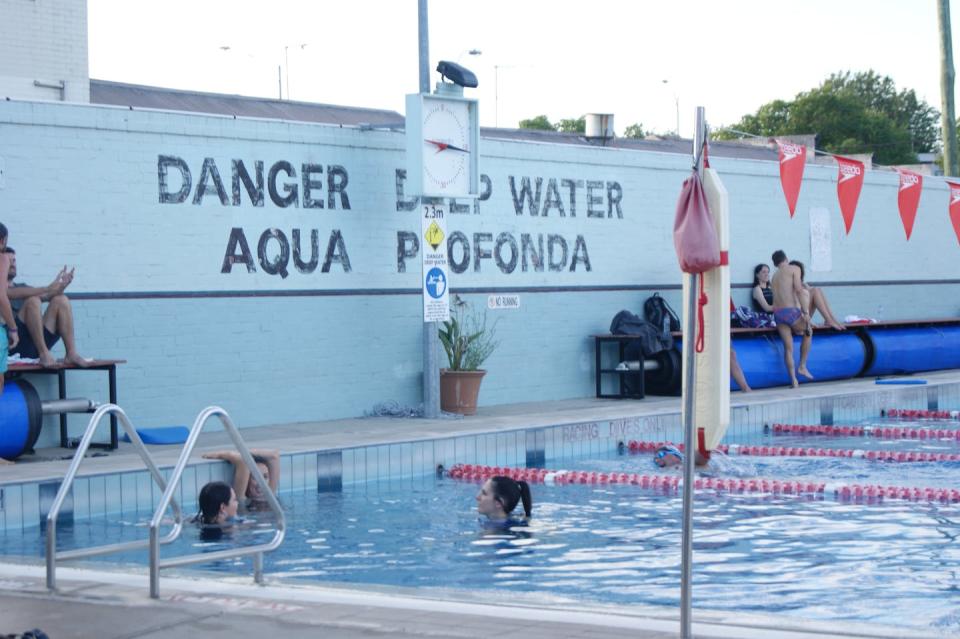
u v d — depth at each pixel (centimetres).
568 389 1784
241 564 785
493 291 1683
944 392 1938
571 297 1791
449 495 1099
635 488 1140
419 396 1597
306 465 1141
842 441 1498
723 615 568
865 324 2119
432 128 1447
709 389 588
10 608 593
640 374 1753
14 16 1828
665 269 1939
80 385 1277
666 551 822
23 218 1237
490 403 1677
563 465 1309
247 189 1416
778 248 2139
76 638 533
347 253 1515
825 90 9888
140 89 2444
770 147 3719
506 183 1703
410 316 1586
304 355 1470
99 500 992
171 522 955
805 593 682
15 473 991
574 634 515
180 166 1355
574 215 1800
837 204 2272
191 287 1365
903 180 2080
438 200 1473
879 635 516
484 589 706
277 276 1443
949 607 645
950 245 2580
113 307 1301
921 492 1070
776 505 1031
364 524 944
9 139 1226
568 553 818
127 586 644
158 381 1339
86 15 1914
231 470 1080
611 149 1855
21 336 1204
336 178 1502
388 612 568
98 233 1291
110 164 1298
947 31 2708
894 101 11556
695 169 552
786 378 1900
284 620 555
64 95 1889
